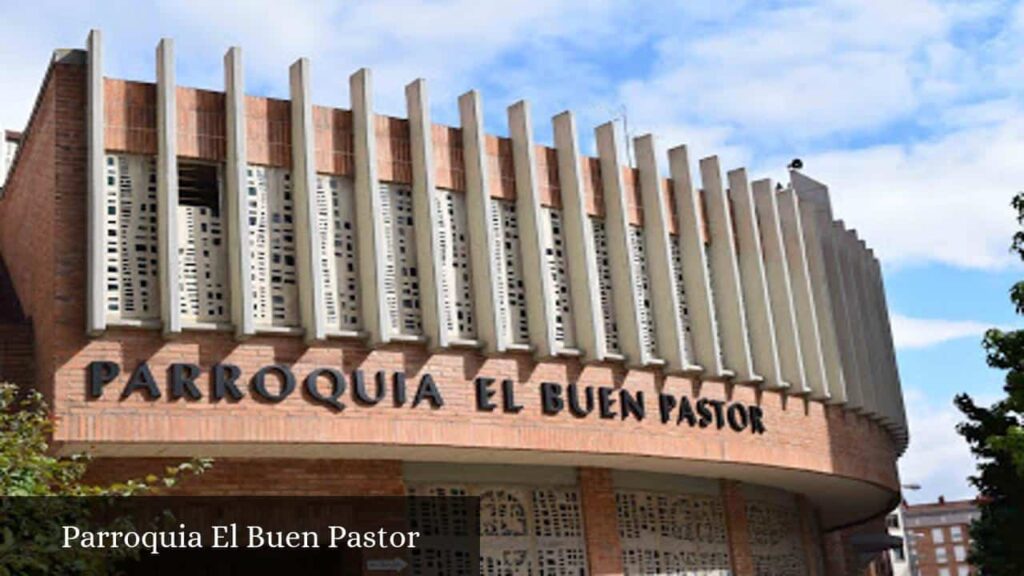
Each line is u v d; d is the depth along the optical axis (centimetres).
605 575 2014
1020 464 1961
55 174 1605
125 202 1628
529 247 1900
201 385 1585
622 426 1928
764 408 2186
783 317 2288
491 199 1914
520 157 1941
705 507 2302
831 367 2411
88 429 1509
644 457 1961
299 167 1728
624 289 1991
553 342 1853
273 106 1759
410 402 1720
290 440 1617
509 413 1805
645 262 2083
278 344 1652
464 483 1933
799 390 2253
